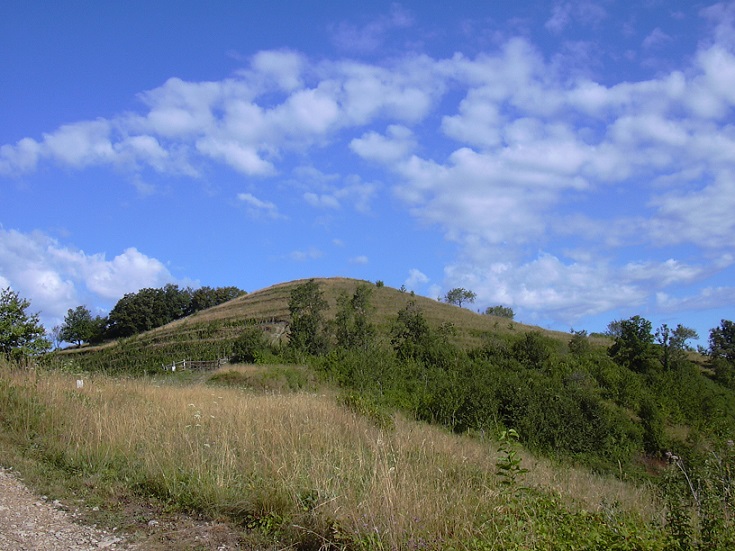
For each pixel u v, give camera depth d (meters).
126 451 7.66
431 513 5.36
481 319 68.88
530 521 4.80
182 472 6.72
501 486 6.06
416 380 28.94
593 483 10.37
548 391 23.75
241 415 9.91
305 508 5.63
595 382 33.19
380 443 8.03
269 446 8.13
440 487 6.54
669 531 4.92
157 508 6.06
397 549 4.70
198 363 39.03
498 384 23.94
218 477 6.46
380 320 59.94
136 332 80.88
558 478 9.84
